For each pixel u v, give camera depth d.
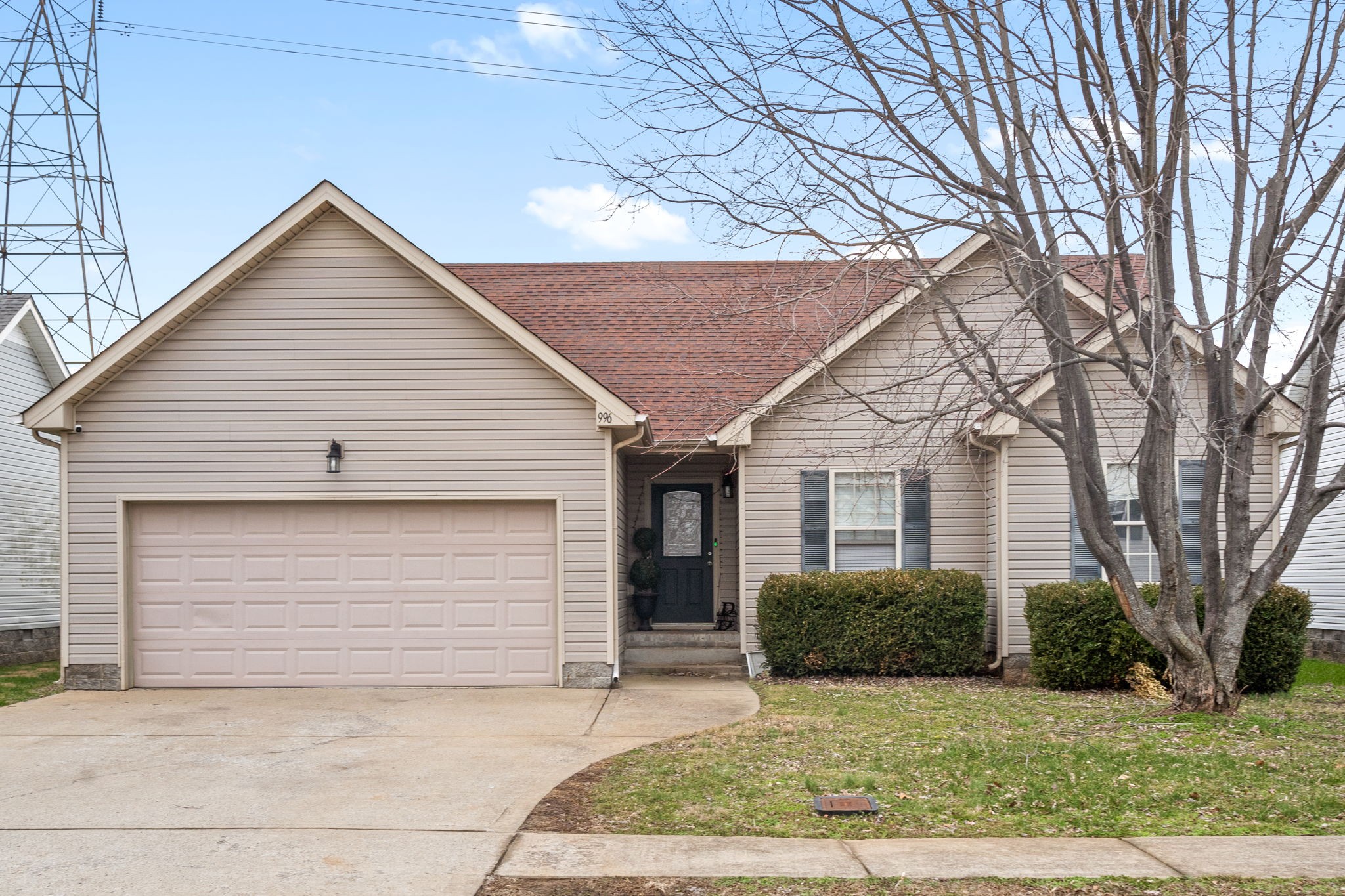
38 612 19.58
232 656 13.75
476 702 12.56
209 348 13.76
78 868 6.42
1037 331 14.59
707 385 16.30
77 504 13.65
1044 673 13.19
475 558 13.91
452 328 13.82
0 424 18.44
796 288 13.72
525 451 13.76
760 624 14.61
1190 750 8.91
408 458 13.73
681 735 10.35
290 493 13.69
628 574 16.36
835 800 7.56
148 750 9.87
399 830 7.17
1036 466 14.59
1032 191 10.48
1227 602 10.45
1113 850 6.55
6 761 9.43
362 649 13.79
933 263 14.52
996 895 5.79
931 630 14.20
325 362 13.77
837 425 15.24
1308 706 11.61
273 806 7.83
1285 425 14.19
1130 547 14.62
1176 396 9.45
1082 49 9.95
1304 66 9.80
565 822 7.35
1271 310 9.98
